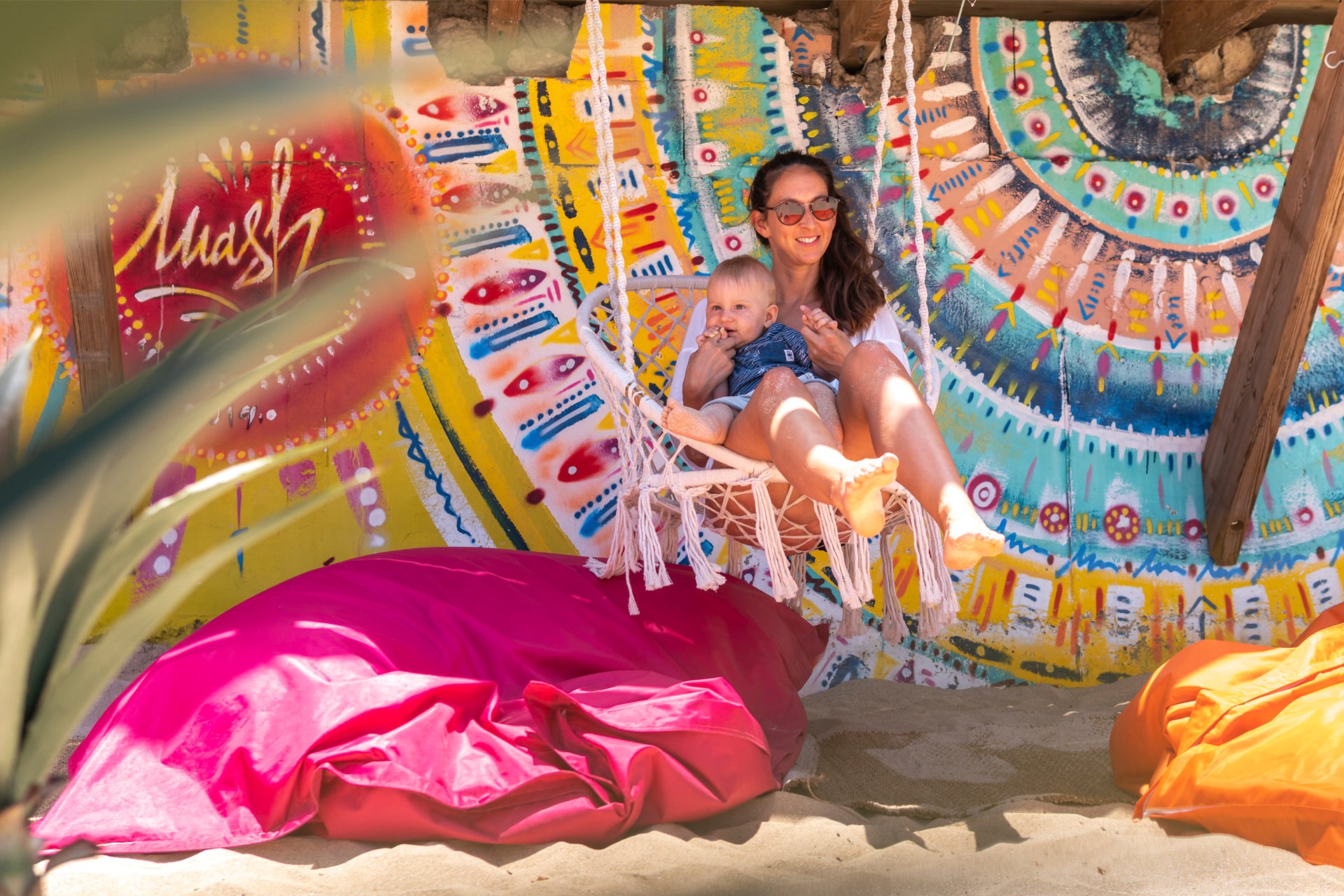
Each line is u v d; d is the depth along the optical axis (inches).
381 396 152.9
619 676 94.7
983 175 167.5
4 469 24.5
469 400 155.2
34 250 141.7
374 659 90.8
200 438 146.0
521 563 115.3
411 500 152.6
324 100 15.9
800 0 164.4
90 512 26.9
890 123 166.2
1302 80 171.6
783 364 105.3
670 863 74.3
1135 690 144.2
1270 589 164.4
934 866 75.6
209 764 80.5
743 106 163.9
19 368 26.2
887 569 105.0
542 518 155.3
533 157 159.5
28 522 22.5
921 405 84.9
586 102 160.9
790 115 164.7
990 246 166.9
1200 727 86.4
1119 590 162.4
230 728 82.0
